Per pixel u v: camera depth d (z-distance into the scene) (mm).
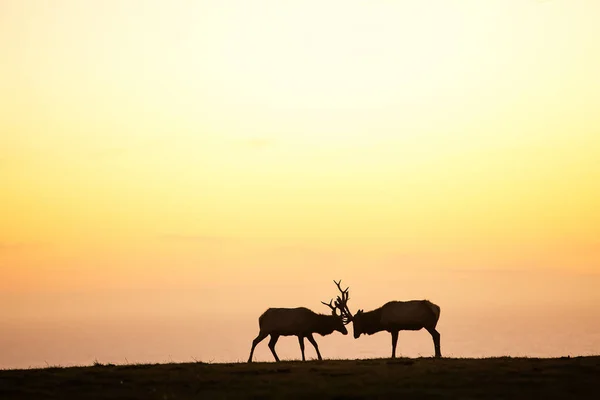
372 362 133375
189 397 101312
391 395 100188
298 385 107312
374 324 149625
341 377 113000
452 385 106125
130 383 112312
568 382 107438
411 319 146500
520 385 106062
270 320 147750
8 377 120812
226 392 103938
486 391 102188
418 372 116062
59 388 110188
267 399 99312
